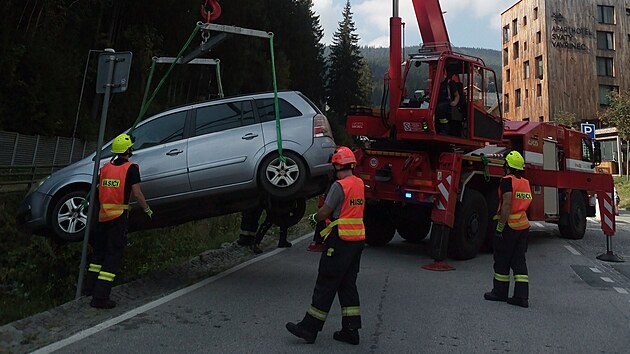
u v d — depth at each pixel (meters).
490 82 10.48
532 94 44.53
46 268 7.61
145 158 6.95
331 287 4.82
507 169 6.80
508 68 49.03
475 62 9.86
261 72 41.72
